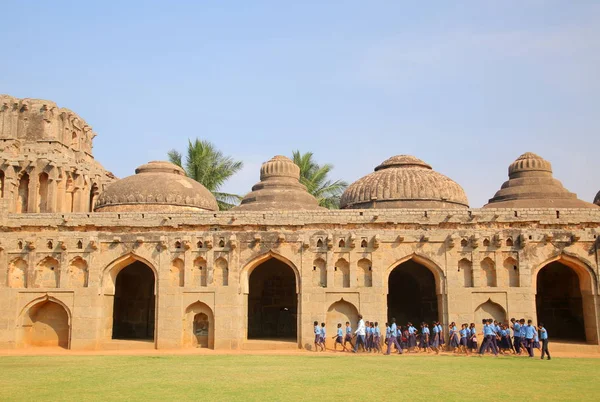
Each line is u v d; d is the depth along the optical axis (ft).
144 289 83.10
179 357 57.88
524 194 78.33
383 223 67.21
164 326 67.00
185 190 82.12
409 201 78.74
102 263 68.49
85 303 67.72
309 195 84.02
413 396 33.91
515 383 39.19
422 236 66.69
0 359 56.03
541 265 66.13
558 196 77.71
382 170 84.69
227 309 66.85
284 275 83.82
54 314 70.23
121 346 67.15
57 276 68.95
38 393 34.94
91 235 68.85
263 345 66.39
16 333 67.77
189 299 67.31
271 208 79.15
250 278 83.35
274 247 67.51
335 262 67.31
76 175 84.43
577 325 77.20
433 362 52.65
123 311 82.84
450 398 33.32
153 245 68.44
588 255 65.98
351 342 64.28
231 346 66.23
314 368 47.55
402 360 54.60
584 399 33.24
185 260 67.82
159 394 34.42
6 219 69.31
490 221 66.85
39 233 69.41
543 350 56.34
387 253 66.90
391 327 62.08
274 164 85.97
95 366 49.34
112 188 81.92
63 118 85.35
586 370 46.80
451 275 66.08
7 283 68.64
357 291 66.28
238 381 39.78
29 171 80.33
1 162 79.41
